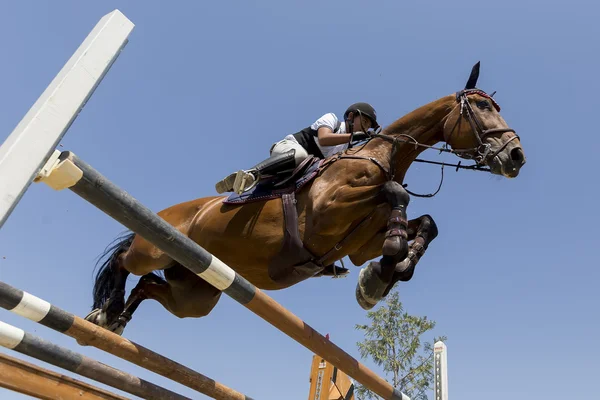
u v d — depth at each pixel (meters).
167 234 2.50
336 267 4.29
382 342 13.28
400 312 13.62
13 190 1.80
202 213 4.34
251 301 3.00
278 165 4.00
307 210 3.88
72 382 3.22
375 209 3.83
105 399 3.38
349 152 4.06
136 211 2.35
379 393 4.31
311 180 3.98
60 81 1.99
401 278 3.78
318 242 3.80
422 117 4.17
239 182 3.84
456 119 4.07
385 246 3.47
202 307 4.46
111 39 2.15
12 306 2.85
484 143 3.96
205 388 3.74
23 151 1.85
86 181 2.16
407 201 3.65
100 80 2.11
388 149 4.05
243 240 4.02
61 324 3.03
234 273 2.88
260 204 4.05
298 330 3.32
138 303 4.69
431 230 3.99
